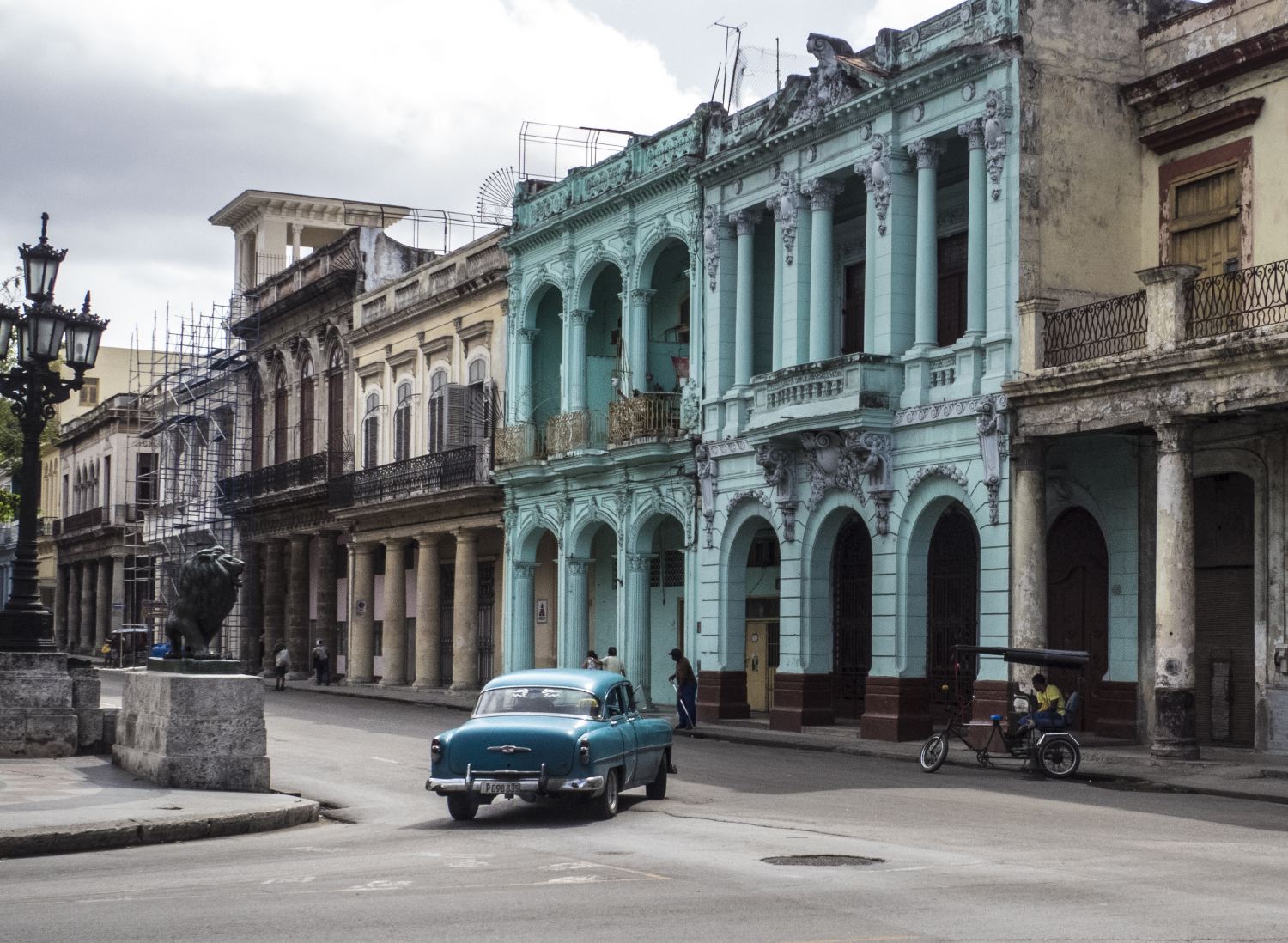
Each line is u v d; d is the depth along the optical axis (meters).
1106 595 26.27
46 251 22.45
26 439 22.22
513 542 41.22
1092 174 26.34
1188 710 22.05
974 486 26.17
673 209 35.09
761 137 31.72
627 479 36.22
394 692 44.84
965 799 18.20
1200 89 25.58
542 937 9.09
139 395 75.19
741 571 33.03
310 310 54.78
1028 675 24.80
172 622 19.08
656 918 9.72
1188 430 22.42
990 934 9.18
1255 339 20.73
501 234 41.91
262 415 59.41
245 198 62.47
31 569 21.95
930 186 27.92
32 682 21.41
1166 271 22.42
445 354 45.56
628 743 16.83
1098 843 13.80
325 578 52.91
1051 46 26.23
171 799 16.67
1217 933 9.20
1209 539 25.05
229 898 10.74
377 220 64.06
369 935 9.20
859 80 29.22
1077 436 24.97
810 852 13.10
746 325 32.91
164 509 65.69
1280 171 24.08
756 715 33.56
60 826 14.12
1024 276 25.69
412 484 45.16
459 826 15.95
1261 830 15.11
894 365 28.22
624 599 36.25
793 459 30.62
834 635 31.06
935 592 28.86
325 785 20.31
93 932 9.42
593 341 39.56
